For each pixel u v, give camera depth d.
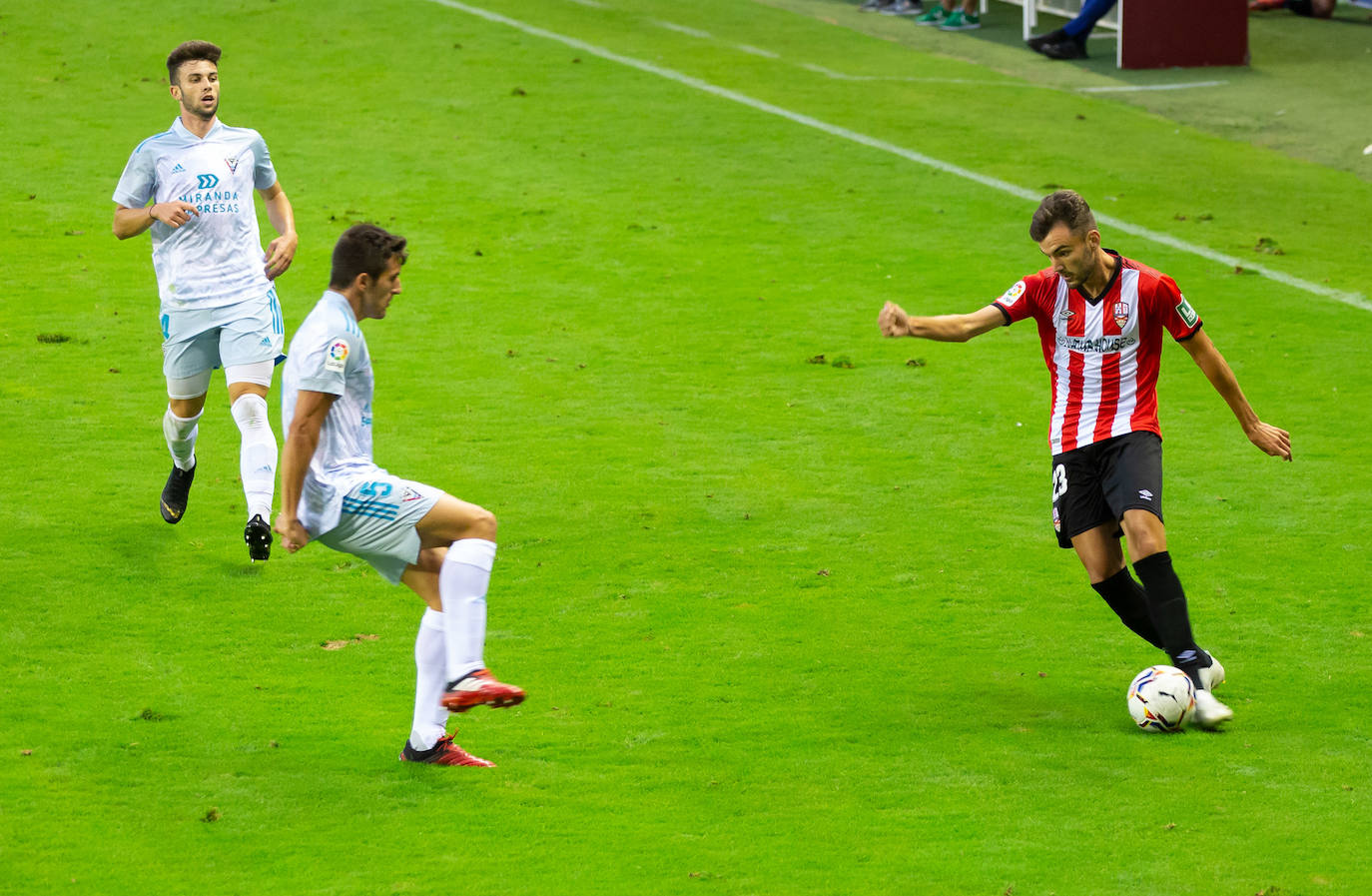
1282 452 19.78
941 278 41.62
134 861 15.30
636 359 35.72
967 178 50.75
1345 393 33.62
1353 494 28.08
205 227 24.39
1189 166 52.28
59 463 28.84
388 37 65.31
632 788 17.30
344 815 16.45
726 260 43.03
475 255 42.94
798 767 17.91
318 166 50.12
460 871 15.20
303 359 16.48
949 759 18.14
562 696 20.12
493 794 17.06
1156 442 19.53
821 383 34.41
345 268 16.92
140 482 28.11
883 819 16.50
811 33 71.19
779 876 15.16
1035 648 21.84
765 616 22.94
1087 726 19.20
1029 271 42.16
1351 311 39.06
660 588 23.98
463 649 16.77
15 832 15.89
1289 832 16.11
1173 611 19.03
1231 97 61.44
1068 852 15.66
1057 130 56.50
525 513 27.06
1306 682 20.56
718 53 66.25
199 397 25.05
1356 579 24.28
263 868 15.20
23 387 32.84
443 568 16.97
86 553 24.83
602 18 71.31
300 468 16.55
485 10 70.44
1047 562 25.14
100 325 36.97
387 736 18.73
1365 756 18.19
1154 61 66.06
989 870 15.27
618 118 56.56
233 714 19.30
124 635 21.86
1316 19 75.56
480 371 34.75
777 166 51.81
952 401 33.41
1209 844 15.84
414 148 52.41
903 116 57.81
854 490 28.41
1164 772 17.73
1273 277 41.66
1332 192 49.62
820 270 42.31
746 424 31.91
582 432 31.30
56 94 56.19
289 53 62.66
